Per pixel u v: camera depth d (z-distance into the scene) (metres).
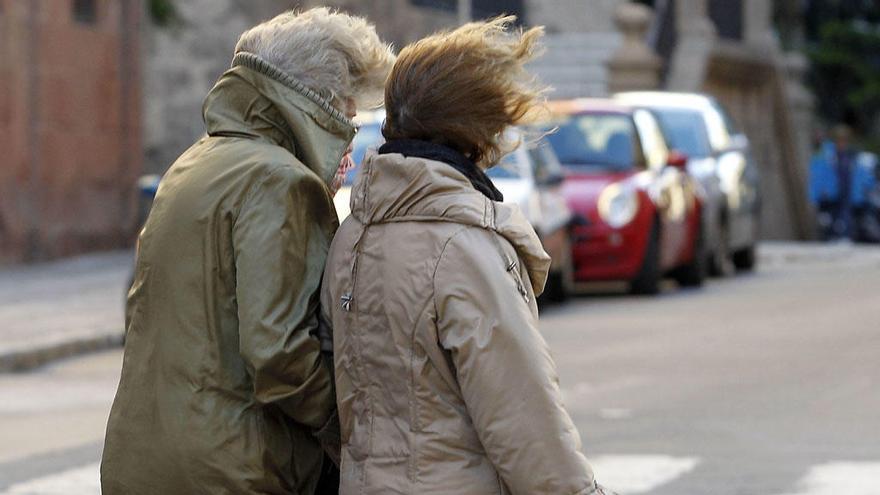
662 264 42.84
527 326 7.65
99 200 54.59
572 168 42.69
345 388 8.02
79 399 26.92
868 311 37.47
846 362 28.61
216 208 8.38
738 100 80.94
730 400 24.58
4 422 24.30
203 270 8.37
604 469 19.42
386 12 65.75
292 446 8.45
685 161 44.81
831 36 107.38
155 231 8.51
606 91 66.25
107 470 8.52
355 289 7.95
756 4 85.31
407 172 7.85
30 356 31.61
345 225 8.16
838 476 18.89
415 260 7.78
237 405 8.34
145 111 61.62
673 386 26.08
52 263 51.75
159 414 8.35
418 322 7.74
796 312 37.69
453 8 69.88
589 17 70.44
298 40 8.68
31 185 51.03
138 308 8.55
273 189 8.34
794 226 86.38
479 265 7.68
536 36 8.22
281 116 8.70
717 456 20.20
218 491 8.27
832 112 109.88
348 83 8.74
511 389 7.57
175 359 8.36
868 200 71.94
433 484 7.73
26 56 50.78
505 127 8.20
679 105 52.22
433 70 8.13
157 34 61.97
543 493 7.55
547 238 38.09
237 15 62.69
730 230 50.78
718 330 34.03
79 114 53.47
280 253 8.26
